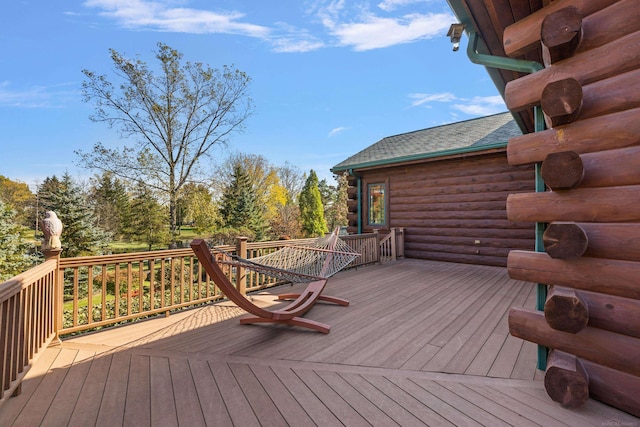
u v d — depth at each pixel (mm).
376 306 3805
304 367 2289
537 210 1979
